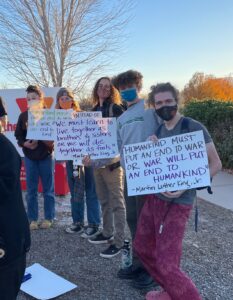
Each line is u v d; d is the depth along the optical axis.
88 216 4.99
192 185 2.94
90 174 4.92
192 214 6.04
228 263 4.24
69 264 4.22
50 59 15.22
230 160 9.20
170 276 2.86
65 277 3.92
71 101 4.92
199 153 2.94
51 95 6.87
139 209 3.70
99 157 4.32
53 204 5.49
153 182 3.04
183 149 2.97
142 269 3.77
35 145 5.16
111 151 4.33
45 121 5.05
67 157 4.44
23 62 15.52
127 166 3.10
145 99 3.69
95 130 4.38
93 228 5.00
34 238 4.99
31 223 5.30
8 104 7.41
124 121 3.67
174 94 3.02
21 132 5.23
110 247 4.44
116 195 4.36
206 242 4.85
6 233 2.36
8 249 2.36
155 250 3.24
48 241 4.88
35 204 5.34
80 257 4.40
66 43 15.20
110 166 4.30
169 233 2.96
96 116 4.39
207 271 4.04
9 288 2.45
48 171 5.31
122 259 3.94
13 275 2.45
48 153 5.25
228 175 8.86
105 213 4.70
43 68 15.56
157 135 3.18
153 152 3.05
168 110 3.00
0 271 2.38
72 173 4.99
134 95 3.63
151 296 3.36
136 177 3.08
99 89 4.47
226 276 3.94
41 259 4.35
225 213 6.12
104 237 4.79
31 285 3.70
